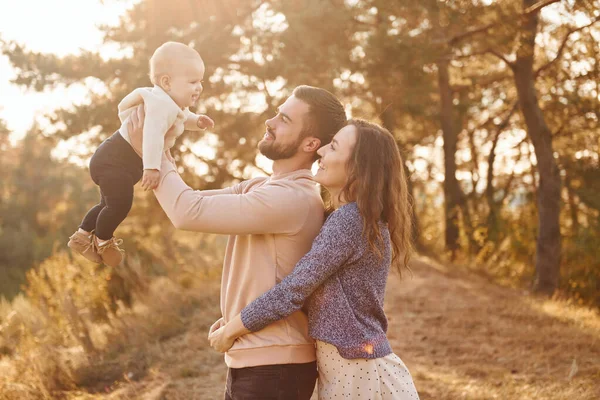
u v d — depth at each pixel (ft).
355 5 35.37
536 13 37.99
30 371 20.04
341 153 8.13
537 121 41.63
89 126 38.75
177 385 18.19
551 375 19.25
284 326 7.97
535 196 60.95
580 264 48.91
